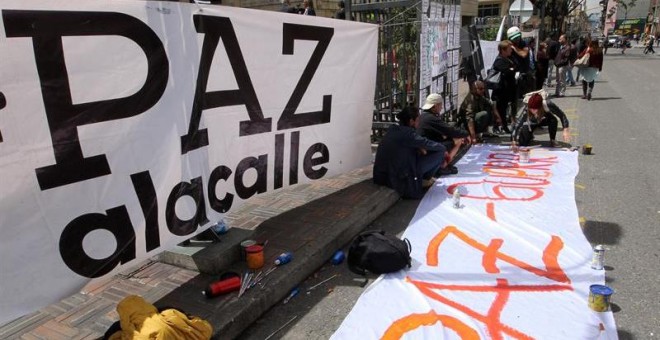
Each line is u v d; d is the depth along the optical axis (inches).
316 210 177.8
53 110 93.0
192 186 127.1
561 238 157.4
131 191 109.7
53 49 92.2
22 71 87.7
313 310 122.6
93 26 99.1
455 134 230.5
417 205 197.2
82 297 120.9
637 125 336.8
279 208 181.5
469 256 146.9
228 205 144.3
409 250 144.3
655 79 666.8
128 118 107.9
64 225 96.6
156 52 113.7
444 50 298.8
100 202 103.2
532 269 137.2
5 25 84.7
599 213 179.9
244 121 147.1
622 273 134.6
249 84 147.3
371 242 139.3
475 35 384.8
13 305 89.2
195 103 126.6
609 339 104.7
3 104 85.4
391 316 116.0
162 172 117.0
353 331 110.9
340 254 147.6
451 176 232.5
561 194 199.8
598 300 114.0
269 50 153.8
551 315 114.3
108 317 111.3
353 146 208.4
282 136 165.5
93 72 99.7
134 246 111.6
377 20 284.8
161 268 135.3
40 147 91.4
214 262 129.8
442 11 284.8
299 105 172.1
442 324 111.6
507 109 347.6
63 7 93.4
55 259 95.6
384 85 281.7
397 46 273.6
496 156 267.9
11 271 88.7
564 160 252.1
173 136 119.8
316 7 422.3
